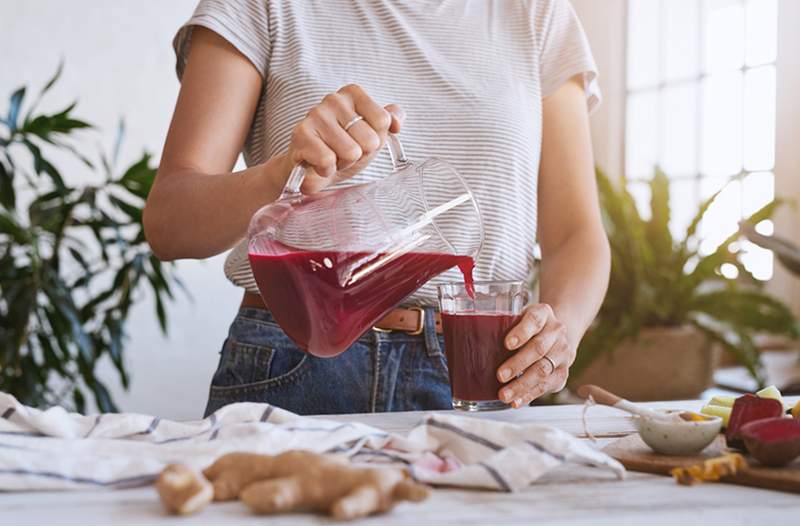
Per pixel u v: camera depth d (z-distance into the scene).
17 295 2.34
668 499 0.64
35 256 2.33
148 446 0.71
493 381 0.93
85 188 2.45
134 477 0.66
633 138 4.89
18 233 2.35
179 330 3.64
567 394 3.32
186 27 1.23
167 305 3.62
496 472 0.66
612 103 4.93
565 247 1.26
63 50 3.49
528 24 1.34
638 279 3.22
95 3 3.52
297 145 0.84
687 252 3.40
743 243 4.18
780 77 4.01
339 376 1.17
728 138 4.33
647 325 3.32
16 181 3.37
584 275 1.20
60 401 2.66
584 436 0.88
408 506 0.62
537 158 1.30
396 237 0.85
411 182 0.87
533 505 0.62
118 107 3.56
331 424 0.77
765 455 0.70
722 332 3.24
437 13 1.32
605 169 4.95
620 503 0.63
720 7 4.35
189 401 3.66
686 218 4.57
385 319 1.18
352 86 0.87
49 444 0.70
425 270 0.88
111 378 3.54
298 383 1.18
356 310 0.87
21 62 3.44
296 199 0.85
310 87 1.22
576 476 0.71
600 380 3.17
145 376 3.60
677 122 4.62
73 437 0.75
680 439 0.75
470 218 0.90
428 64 1.27
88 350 2.39
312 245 0.84
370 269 0.85
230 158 1.20
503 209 1.24
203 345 3.68
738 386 3.67
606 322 3.22
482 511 0.60
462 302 0.93
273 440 0.71
